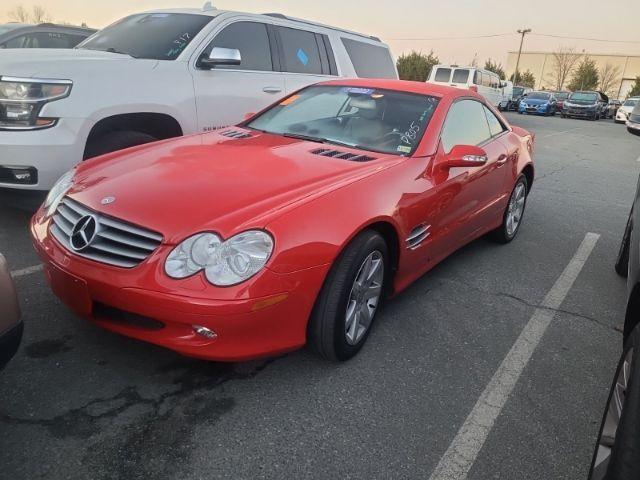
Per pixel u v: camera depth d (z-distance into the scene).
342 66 6.84
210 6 5.95
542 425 2.57
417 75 48.22
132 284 2.33
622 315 3.80
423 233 3.37
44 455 2.13
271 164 3.08
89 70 4.28
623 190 8.44
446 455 2.32
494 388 2.82
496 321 3.56
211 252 2.31
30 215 4.77
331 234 2.56
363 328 3.01
